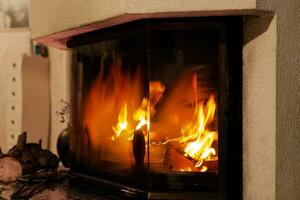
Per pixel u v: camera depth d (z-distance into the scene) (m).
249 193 1.42
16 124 2.43
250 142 1.41
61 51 2.39
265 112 1.37
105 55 1.62
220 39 1.41
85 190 1.68
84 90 1.76
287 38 1.37
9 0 2.49
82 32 1.68
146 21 1.42
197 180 1.43
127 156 1.53
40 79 2.41
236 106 1.43
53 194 1.62
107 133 1.65
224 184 1.41
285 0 1.37
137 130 1.48
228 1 1.30
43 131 2.40
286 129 1.37
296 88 1.40
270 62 1.35
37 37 1.87
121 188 1.52
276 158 1.34
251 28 1.41
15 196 1.55
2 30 2.49
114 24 1.50
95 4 1.45
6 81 2.50
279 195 1.35
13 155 1.87
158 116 1.46
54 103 2.43
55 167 1.95
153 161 1.44
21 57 2.46
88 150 1.73
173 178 1.43
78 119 1.79
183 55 1.43
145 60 1.44
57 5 1.67
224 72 1.41
